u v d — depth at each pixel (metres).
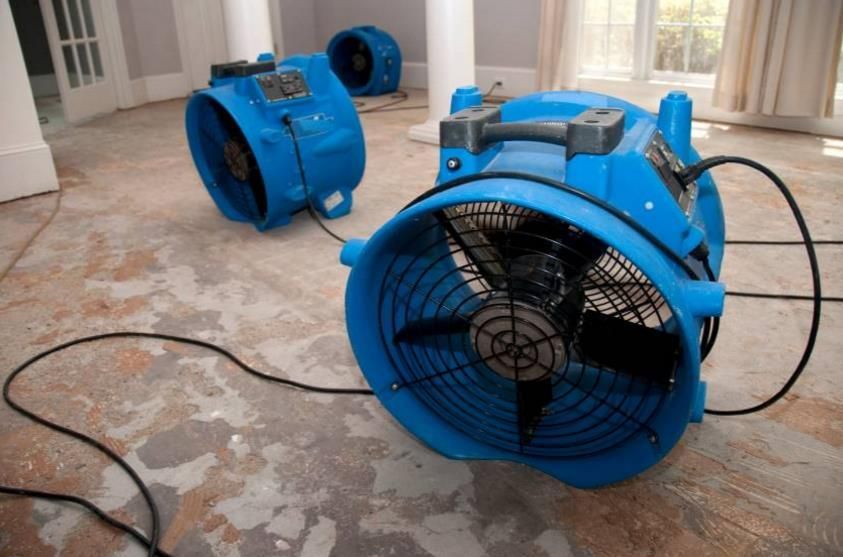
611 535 1.19
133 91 5.52
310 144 2.47
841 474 1.30
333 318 1.97
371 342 1.29
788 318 1.86
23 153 3.09
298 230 2.67
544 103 1.49
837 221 2.53
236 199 2.79
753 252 2.28
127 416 1.54
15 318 1.99
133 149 4.07
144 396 1.61
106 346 1.83
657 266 0.92
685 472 1.33
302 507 1.27
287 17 6.48
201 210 2.95
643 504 1.25
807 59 3.58
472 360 1.36
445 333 1.25
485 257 1.21
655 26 4.41
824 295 1.98
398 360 1.34
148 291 2.16
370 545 1.18
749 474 1.31
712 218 1.53
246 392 1.62
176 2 5.74
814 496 1.25
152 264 2.37
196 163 2.73
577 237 1.15
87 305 2.07
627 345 1.09
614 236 0.90
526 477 1.34
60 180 3.44
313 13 6.73
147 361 1.76
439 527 1.21
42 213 2.92
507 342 1.15
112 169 3.63
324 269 2.31
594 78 4.73
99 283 2.22
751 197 2.82
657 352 1.07
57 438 1.47
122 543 1.19
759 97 3.81
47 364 1.75
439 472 1.35
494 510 1.25
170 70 5.89
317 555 1.16
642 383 1.17
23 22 5.71
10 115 3.03
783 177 3.06
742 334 1.79
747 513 1.22
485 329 1.16
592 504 1.26
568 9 4.49
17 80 3.02
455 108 1.42
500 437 1.31
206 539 1.20
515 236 1.20
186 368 1.72
